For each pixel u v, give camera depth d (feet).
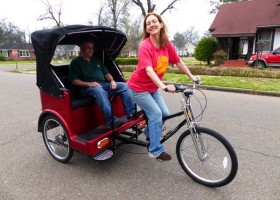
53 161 11.30
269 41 53.88
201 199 8.39
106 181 9.59
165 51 9.28
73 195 8.79
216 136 8.52
